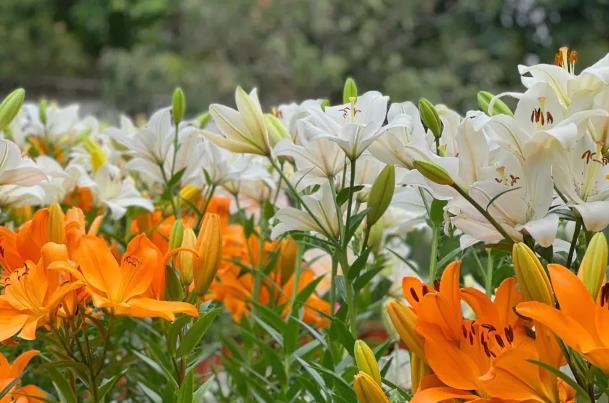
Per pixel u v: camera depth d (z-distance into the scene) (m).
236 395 2.17
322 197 1.78
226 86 12.65
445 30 13.56
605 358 1.37
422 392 1.43
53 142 2.70
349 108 1.73
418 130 1.65
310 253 2.40
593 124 1.52
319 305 2.22
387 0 13.09
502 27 13.58
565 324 1.38
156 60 13.30
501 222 1.50
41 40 17.42
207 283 1.68
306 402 1.90
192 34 13.44
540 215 1.49
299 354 1.95
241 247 2.35
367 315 2.18
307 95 12.85
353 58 13.14
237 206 2.28
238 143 1.80
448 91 12.55
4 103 1.83
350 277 1.74
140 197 2.29
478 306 1.49
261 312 2.07
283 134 1.87
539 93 1.53
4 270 1.68
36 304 1.58
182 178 2.17
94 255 1.58
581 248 1.70
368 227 1.74
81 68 17.94
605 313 1.39
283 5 12.66
